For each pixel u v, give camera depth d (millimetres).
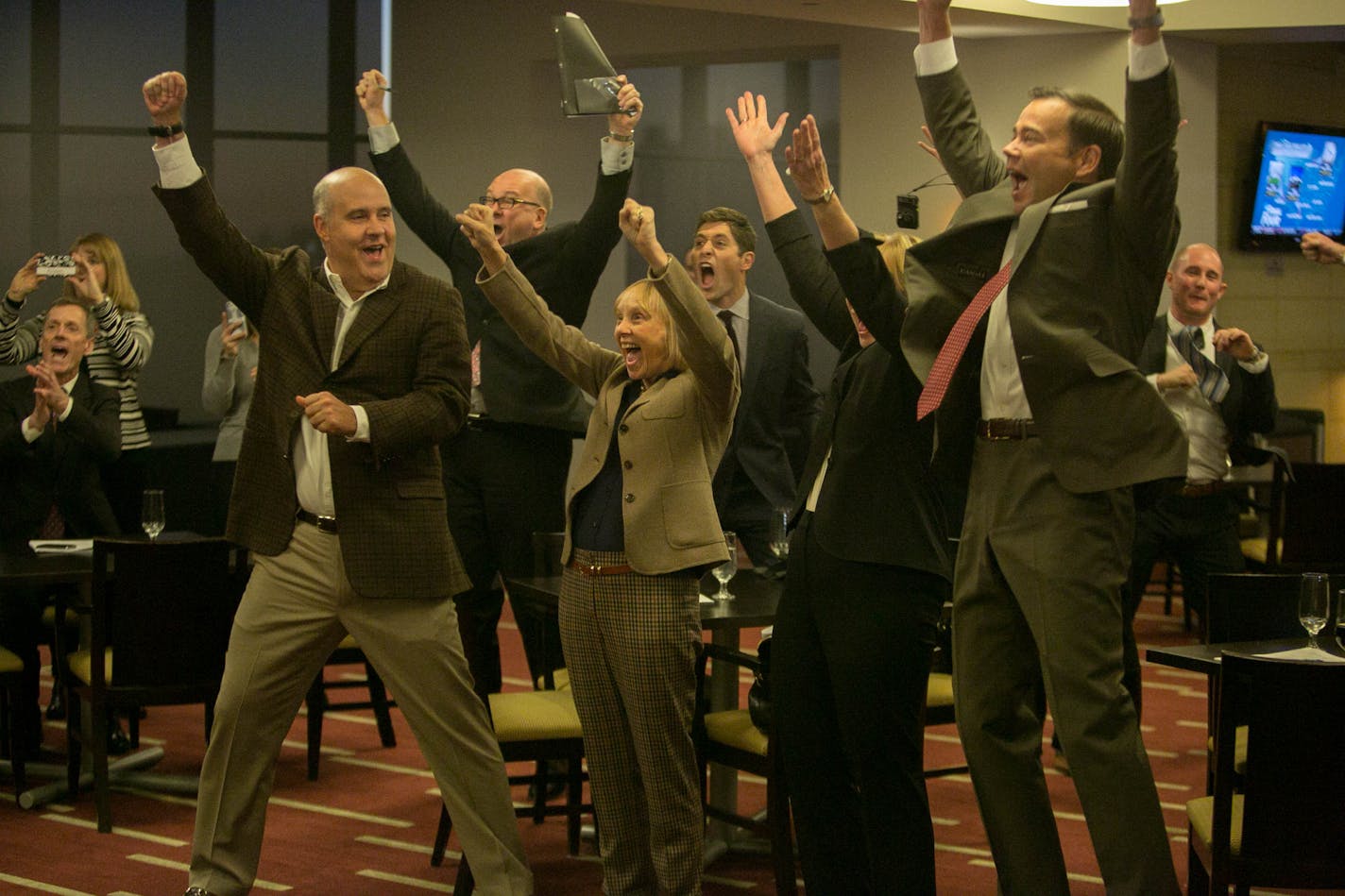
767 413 4355
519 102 8836
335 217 3260
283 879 3744
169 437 8812
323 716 5555
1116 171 2562
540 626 4391
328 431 3064
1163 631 7270
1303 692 2584
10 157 8781
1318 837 2611
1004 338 2574
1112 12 6660
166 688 4211
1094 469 2455
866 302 2721
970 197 2744
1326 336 9117
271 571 3236
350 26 9164
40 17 8758
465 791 3285
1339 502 6297
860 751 2840
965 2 6367
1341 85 8984
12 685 4348
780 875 3354
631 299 3260
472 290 4477
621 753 3312
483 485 4449
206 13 8984
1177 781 4672
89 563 4383
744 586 4004
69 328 5047
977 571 2602
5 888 3650
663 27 8422
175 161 3172
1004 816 2596
